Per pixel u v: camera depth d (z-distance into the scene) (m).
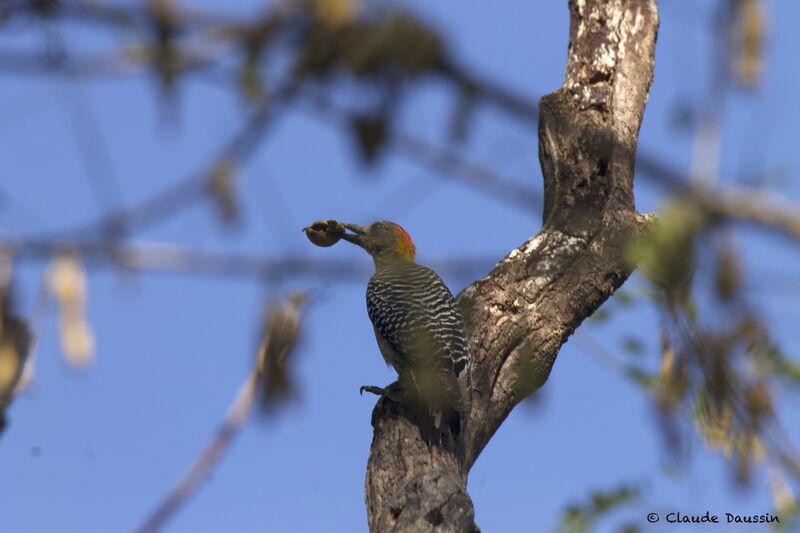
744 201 3.90
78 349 4.49
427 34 3.73
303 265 4.73
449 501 10.64
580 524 13.38
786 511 11.91
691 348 5.41
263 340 5.46
